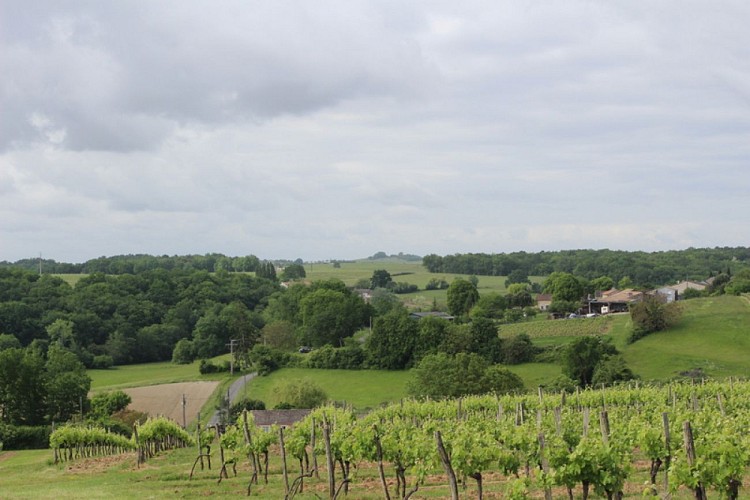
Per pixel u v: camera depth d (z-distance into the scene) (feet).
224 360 380.99
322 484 85.81
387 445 75.05
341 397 273.95
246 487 86.74
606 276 599.98
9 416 240.12
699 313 335.06
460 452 65.77
